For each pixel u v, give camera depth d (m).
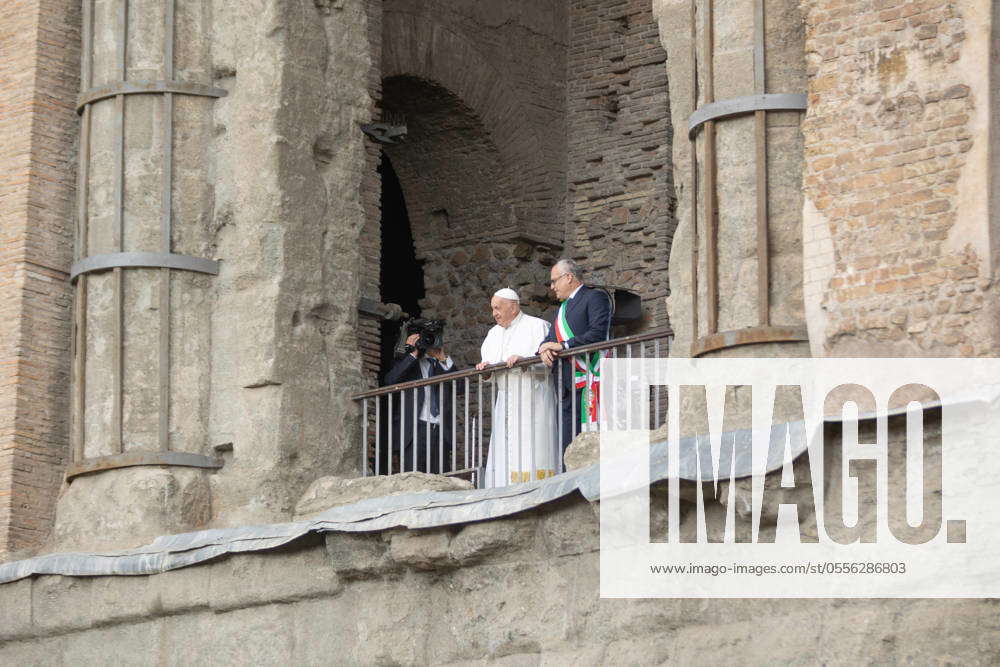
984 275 35.19
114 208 47.50
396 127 57.97
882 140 36.81
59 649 47.12
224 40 48.38
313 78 48.09
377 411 46.81
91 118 48.50
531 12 66.69
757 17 39.41
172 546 45.03
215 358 47.25
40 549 48.00
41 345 49.03
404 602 41.59
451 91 63.72
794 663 34.94
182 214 47.56
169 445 46.62
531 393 44.06
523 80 66.12
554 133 66.81
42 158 49.72
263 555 43.78
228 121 47.94
